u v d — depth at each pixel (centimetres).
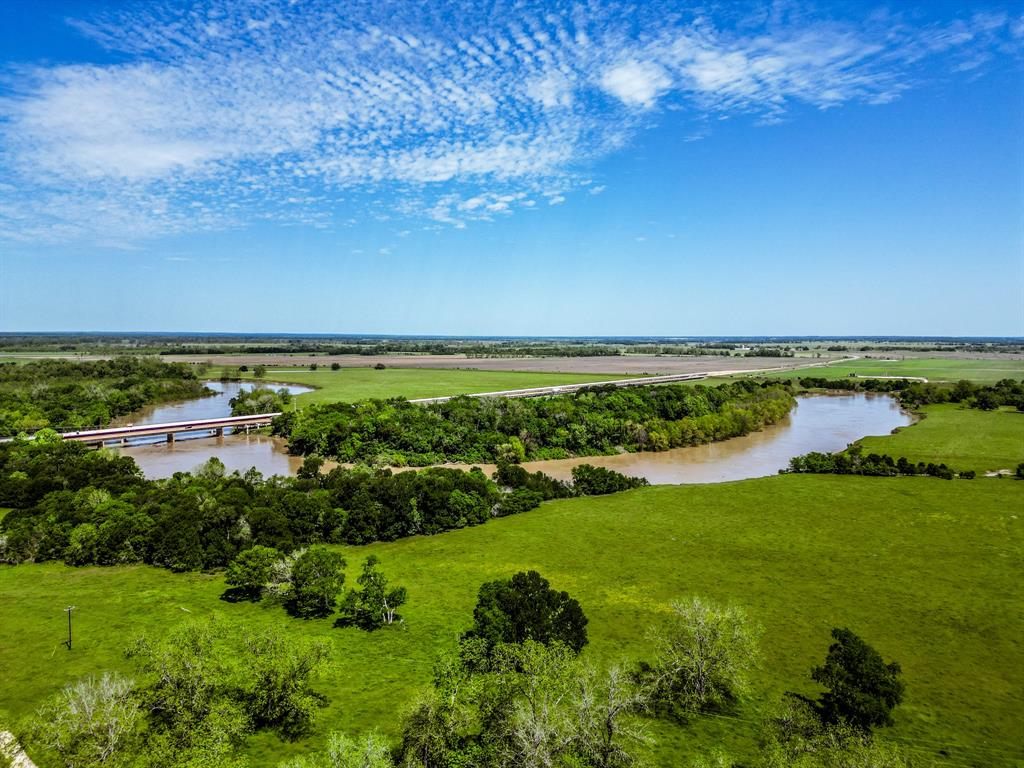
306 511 7031
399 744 3400
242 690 3759
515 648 3659
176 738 3222
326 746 3403
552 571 6084
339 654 4503
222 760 3097
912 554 6394
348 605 4962
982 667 4266
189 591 5609
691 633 4062
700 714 3784
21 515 6869
